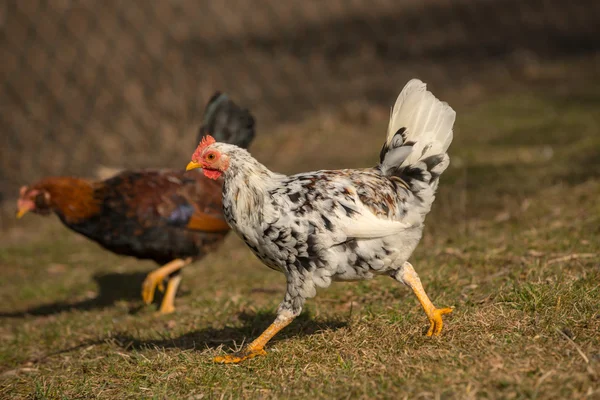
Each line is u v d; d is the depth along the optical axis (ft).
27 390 23.89
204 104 72.95
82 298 40.01
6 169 63.21
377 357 21.24
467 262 31.78
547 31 97.14
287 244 22.06
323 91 79.51
